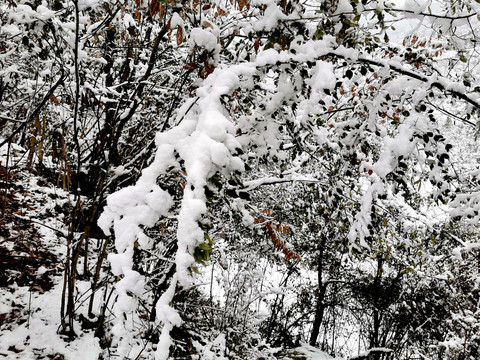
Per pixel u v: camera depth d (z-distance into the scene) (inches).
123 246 64.2
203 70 89.8
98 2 98.1
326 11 81.2
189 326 189.0
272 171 179.3
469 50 106.7
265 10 83.3
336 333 475.5
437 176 102.2
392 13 89.0
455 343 226.7
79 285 168.7
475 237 230.2
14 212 208.2
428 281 295.4
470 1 92.4
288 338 415.5
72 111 131.9
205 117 70.7
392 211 166.7
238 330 214.4
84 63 130.2
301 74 87.0
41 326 140.0
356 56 85.4
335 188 143.4
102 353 135.1
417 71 105.1
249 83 87.5
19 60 123.6
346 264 417.7
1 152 270.8
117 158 137.8
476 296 252.2
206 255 61.1
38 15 91.7
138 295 62.6
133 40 121.0
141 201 66.6
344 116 144.3
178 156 72.0
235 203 145.0
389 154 90.7
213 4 92.4
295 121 110.1
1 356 120.6
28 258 178.9
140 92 122.9
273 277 418.0
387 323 406.6
